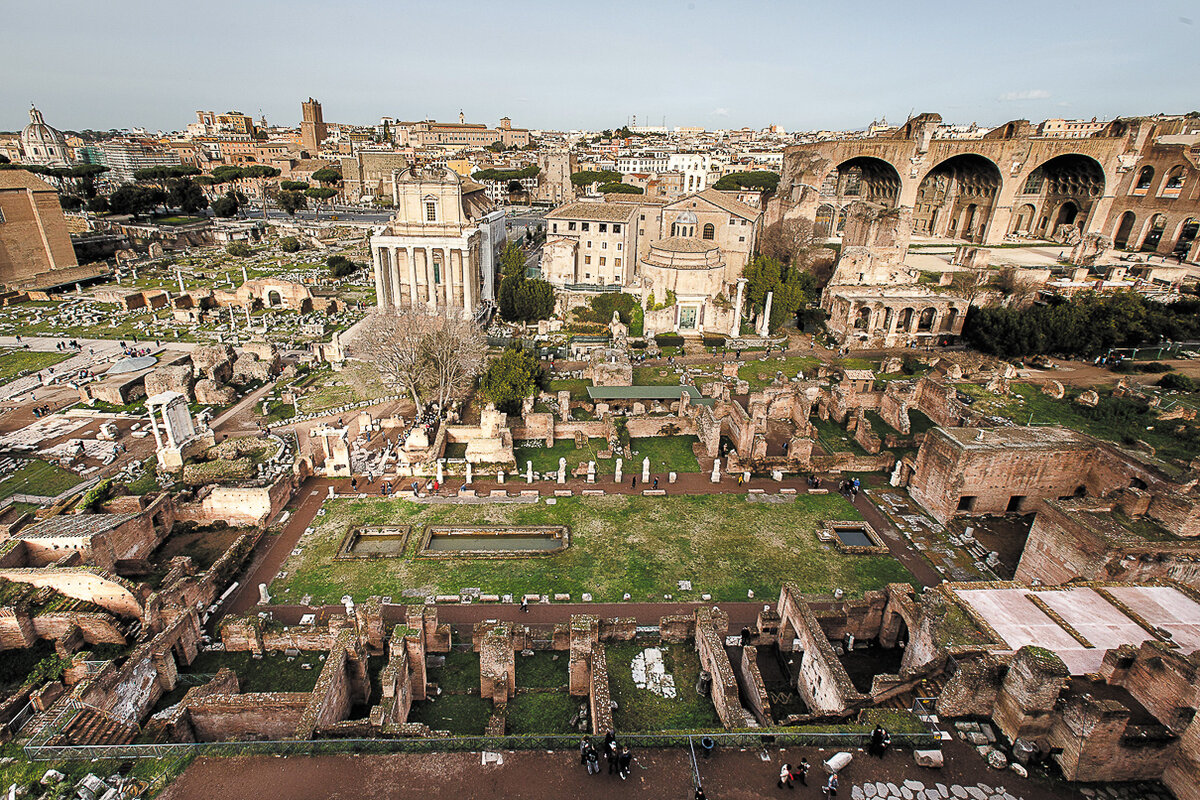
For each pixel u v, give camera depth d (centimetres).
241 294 11325
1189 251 11756
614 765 2456
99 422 6881
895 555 4903
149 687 3278
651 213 12044
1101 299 9138
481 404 7044
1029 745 2544
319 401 7512
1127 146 12988
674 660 3553
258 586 4438
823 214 16875
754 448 6053
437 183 9712
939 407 6962
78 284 11894
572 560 4784
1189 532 4041
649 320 9688
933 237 15550
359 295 12100
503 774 2473
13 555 4084
